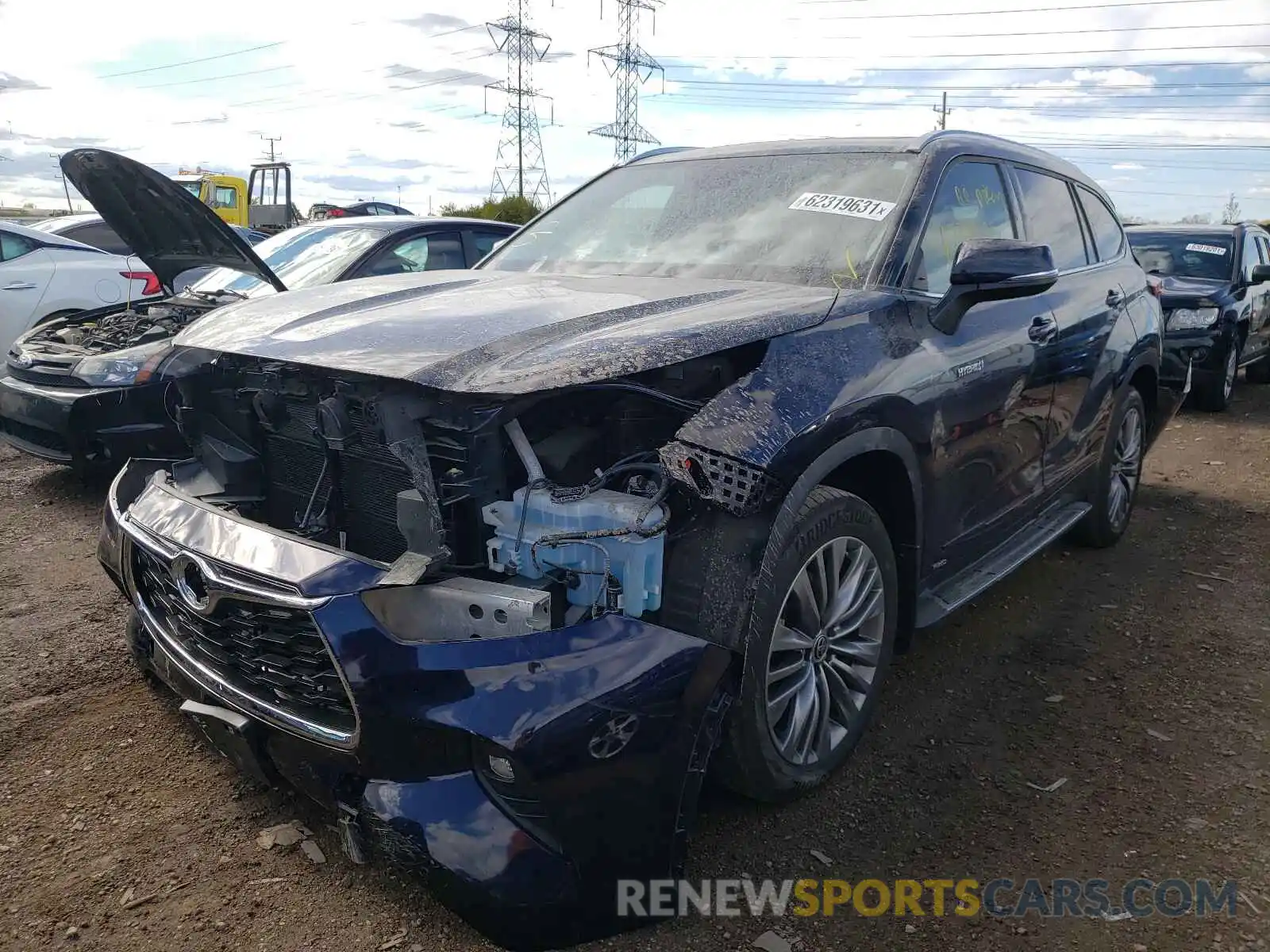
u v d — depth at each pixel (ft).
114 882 7.91
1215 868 8.26
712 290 9.55
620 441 7.70
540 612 6.69
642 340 7.59
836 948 7.28
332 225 23.40
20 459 21.98
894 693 11.51
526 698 6.53
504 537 7.18
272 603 7.00
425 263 22.50
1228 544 17.29
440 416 7.37
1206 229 33.99
